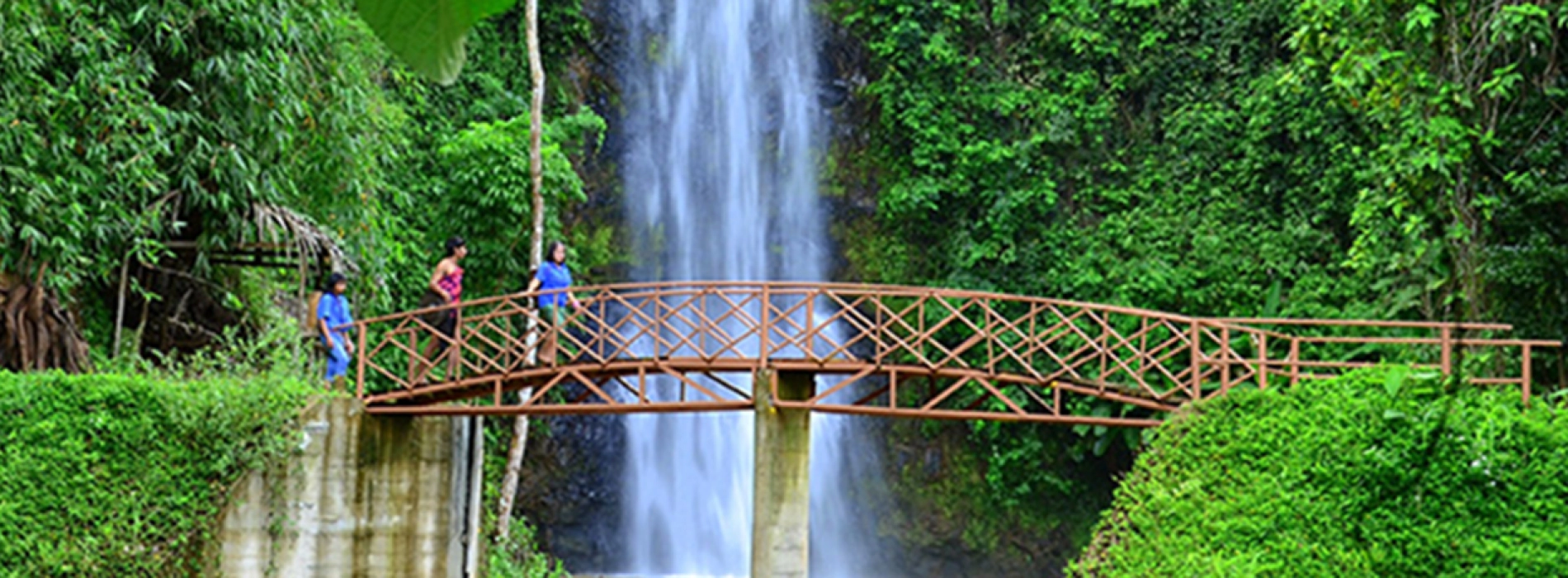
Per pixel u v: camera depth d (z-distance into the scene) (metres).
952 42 24.09
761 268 24.94
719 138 25.33
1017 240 23.17
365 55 16.23
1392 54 13.39
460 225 20.19
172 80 13.80
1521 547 9.74
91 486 10.97
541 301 14.01
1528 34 12.52
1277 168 22.14
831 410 12.59
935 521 23.08
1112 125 23.86
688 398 24.38
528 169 20.00
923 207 23.59
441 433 12.56
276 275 17.17
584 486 22.88
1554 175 13.44
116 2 13.09
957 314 12.50
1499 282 13.93
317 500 11.95
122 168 12.46
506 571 15.91
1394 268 15.23
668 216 24.75
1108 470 22.77
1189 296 21.50
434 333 12.64
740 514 23.78
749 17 25.70
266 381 11.98
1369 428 10.39
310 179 15.12
